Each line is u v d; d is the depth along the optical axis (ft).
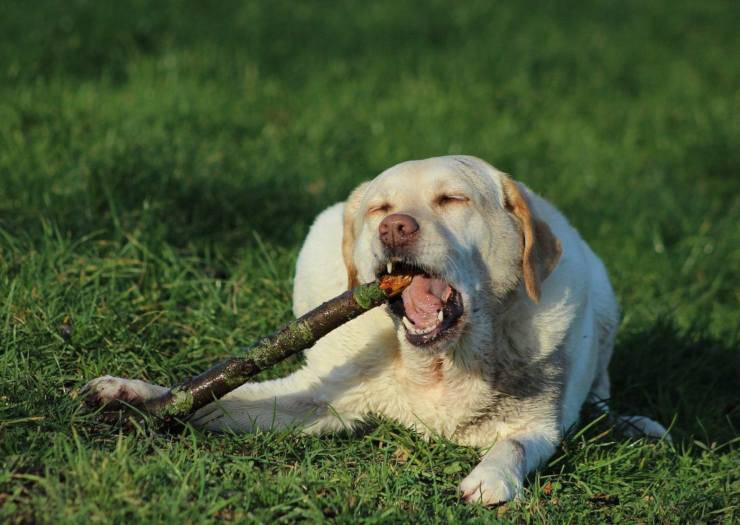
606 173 46.68
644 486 21.16
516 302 21.35
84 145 35.01
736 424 26.53
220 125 42.22
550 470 21.31
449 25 69.26
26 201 29.68
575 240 23.86
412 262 19.21
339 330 22.06
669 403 26.25
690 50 71.97
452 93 54.13
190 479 17.15
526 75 59.62
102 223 28.86
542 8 78.43
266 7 66.44
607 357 26.66
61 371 21.39
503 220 20.98
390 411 22.21
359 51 60.13
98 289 25.22
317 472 18.81
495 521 17.53
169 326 24.95
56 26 52.54
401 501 18.22
